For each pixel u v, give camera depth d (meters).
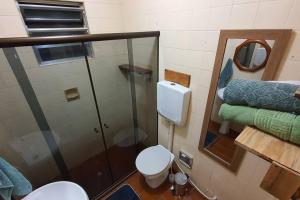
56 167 1.83
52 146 1.74
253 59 0.94
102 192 1.77
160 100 1.60
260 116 0.68
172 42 1.37
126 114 2.25
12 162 1.50
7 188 1.06
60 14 1.49
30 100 1.47
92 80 1.79
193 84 1.34
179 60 1.37
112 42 1.67
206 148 1.45
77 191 1.22
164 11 1.33
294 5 0.75
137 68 1.82
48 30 1.45
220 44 1.04
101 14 1.68
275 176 0.61
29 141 1.57
